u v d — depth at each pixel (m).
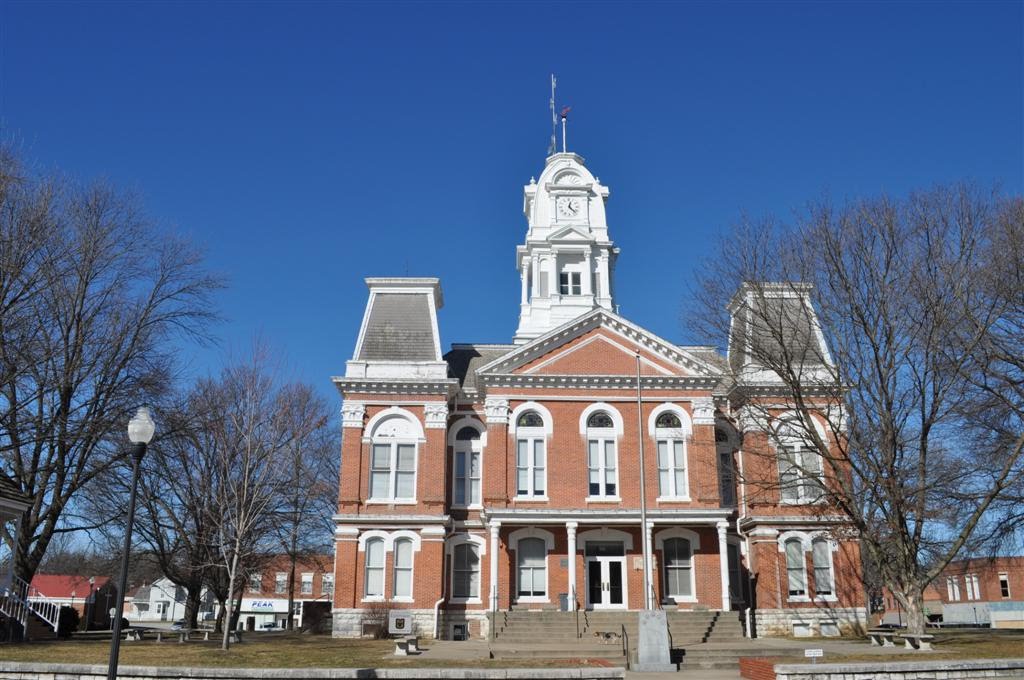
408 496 39.44
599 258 52.00
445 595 39.06
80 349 32.97
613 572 38.84
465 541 39.97
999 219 31.06
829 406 34.66
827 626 38.31
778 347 38.28
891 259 31.83
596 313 41.16
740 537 40.97
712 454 39.50
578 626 35.19
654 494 39.19
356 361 40.97
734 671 26.33
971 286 30.80
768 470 39.62
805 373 37.56
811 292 33.47
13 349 29.48
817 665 21.75
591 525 38.62
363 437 39.91
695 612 36.03
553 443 39.78
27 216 29.92
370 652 28.50
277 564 67.31
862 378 32.06
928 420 31.06
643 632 26.44
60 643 29.45
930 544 33.81
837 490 34.38
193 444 45.91
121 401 35.19
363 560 38.41
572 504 38.97
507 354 40.44
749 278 34.12
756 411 39.19
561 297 49.88
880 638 31.20
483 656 28.47
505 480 39.09
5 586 31.36
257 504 38.00
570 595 36.91
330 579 89.94
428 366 41.12
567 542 38.69
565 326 40.75
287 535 55.00
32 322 30.83
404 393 40.47
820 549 39.50
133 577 69.31
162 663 23.20
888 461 31.05
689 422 40.12
